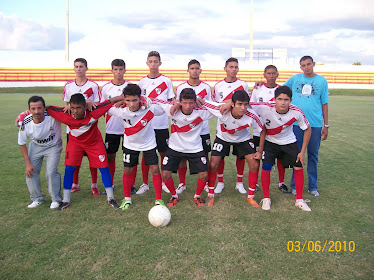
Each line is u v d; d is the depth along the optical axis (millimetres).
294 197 4621
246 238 3285
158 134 5082
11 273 2688
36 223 3631
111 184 4301
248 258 2916
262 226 3578
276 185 5250
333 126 11203
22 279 2605
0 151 7176
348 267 2793
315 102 4625
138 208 4145
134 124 4039
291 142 4289
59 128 4332
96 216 3854
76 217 3814
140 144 4172
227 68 4984
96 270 2723
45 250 3041
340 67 44531
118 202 4410
